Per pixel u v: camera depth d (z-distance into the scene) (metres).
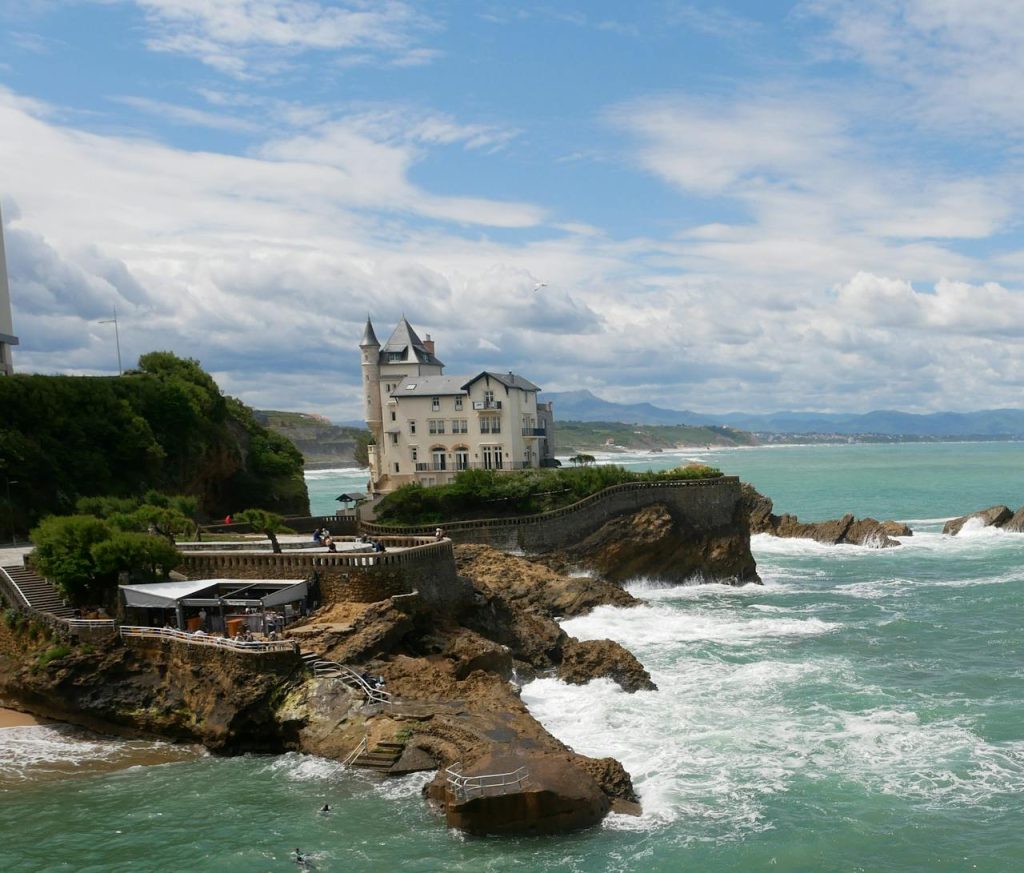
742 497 103.19
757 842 37.69
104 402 95.62
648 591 93.06
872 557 113.81
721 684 57.19
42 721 52.66
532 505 98.94
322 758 45.59
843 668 60.41
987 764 44.62
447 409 117.94
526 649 62.56
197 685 49.78
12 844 38.47
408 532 88.56
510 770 39.47
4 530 78.69
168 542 63.16
